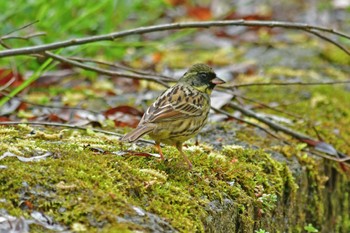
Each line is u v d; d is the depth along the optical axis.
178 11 19.81
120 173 8.01
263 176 9.75
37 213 6.95
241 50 18.20
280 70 16.47
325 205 11.87
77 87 14.77
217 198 8.44
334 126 13.26
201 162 9.29
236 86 12.57
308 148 11.88
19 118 12.25
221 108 13.00
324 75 16.39
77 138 9.70
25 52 10.88
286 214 10.28
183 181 8.51
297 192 10.72
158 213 7.46
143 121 9.00
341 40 18.94
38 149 8.34
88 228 6.79
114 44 14.70
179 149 9.19
